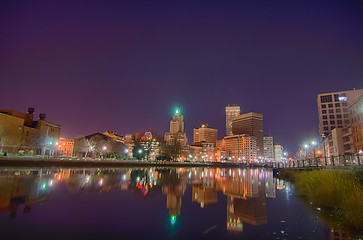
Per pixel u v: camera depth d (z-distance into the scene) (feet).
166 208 43.62
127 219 35.06
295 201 53.57
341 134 300.61
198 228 31.30
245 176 156.15
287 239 27.43
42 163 179.73
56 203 44.32
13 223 31.12
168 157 513.04
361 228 31.32
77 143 440.86
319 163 127.65
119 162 278.26
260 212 41.50
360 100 253.85
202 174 173.27
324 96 437.58
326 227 32.14
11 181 73.31
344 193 43.14
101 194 57.11
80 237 26.91
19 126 289.94
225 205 47.96
